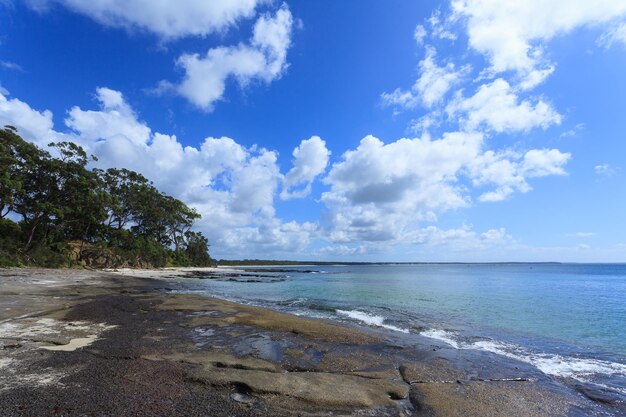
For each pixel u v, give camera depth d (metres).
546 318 17.88
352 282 49.47
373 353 9.48
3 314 12.57
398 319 16.78
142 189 66.62
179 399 5.77
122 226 64.56
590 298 27.70
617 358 10.46
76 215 49.34
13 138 40.00
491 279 59.53
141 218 70.69
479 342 12.16
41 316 12.73
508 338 13.09
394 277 66.88
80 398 5.55
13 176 40.38
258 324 12.50
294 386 6.63
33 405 5.20
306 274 80.38
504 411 6.10
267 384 6.61
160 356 8.19
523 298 27.47
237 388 6.44
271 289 35.72
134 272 52.09
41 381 6.24
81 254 50.25
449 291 34.03
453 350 10.46
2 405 5.16
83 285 25.25
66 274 34.59
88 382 6.27
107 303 16.48
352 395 6.37
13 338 9.27
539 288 38.59
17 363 7.23
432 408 6.04
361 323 15.32
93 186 49.72
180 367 7.39
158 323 12.27
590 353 11.05
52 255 42.59
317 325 12.72
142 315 13.81
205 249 98.44
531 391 7.20
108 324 11.80
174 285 34.41
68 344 8.95
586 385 7.79
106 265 53.25
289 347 9.62
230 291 31.77
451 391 6.91
